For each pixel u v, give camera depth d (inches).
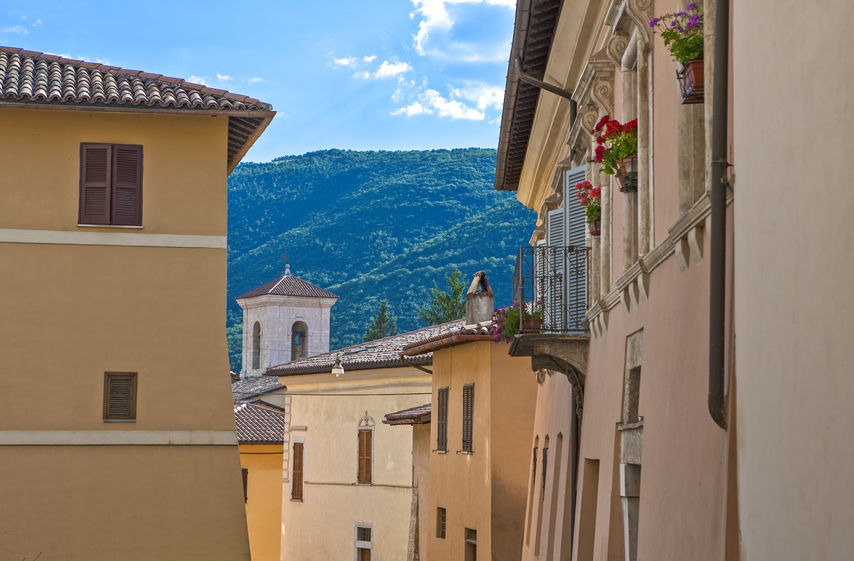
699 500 280.4
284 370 1615.4
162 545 711.1
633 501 419.8
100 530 706.8
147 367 725.9
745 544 232.4
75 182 735.1
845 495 174.7
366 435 1453.0
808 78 191.5
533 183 886.4
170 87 764.6
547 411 756.0
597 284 541.0
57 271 725.9
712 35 280.8
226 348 735.1
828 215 181.9
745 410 232.4
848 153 173.2
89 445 713.6
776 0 209.3
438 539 1077.8
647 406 366.6
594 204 525.3
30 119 735.7
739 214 237.9
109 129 743.7
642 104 389.1
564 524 592.7
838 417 177.8
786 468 203.8
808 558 190.9
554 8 540.4
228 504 719.7
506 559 921.5
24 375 713.6
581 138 583.5
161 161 746.2
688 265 310.7
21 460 706.8
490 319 1103.6
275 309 2822.3
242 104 745.0
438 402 1099.3
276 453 1649.9
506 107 730.2
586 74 506.3
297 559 1572.3
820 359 185.9
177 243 738.8
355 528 1455.5
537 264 660.1
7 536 698.8
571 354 557.3
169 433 721.0
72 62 790.5
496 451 936.9
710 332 257.3
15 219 725.9
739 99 237.8
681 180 315.6
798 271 197.2
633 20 398.0
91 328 723.4
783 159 205.8
